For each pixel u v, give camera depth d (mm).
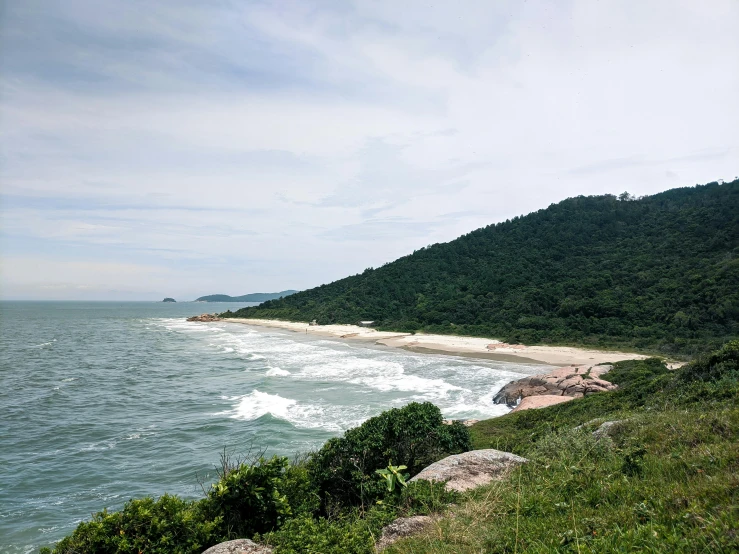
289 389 31125
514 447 13000
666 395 13016
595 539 3635
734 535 3184
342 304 100812
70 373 39281
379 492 7383
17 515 13711
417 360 46156
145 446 19781
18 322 114562
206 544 6445
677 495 4199
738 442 5402
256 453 18281
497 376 36531
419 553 4504
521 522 4633
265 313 125438
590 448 6922
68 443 20312
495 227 108500
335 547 4926
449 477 7168
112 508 14117
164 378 36781
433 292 90500
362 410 25094
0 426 22953
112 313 186000
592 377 27438
